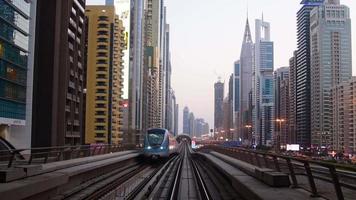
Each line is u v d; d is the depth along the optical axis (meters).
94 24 147.00
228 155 52.41
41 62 94.69
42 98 93.62
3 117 78.38
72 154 41.88
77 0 115.62
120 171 45.97
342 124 147.12
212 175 42.09
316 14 192.88
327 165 12.44
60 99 98.94
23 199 16.89
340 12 193.50
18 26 84.81
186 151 144.88
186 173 47.19
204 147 103.00
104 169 40.16
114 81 164.12
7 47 80.06
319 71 186.62
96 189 27.80
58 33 97.06
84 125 132.38
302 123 185.75
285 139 185.88
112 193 25.89
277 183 18.69
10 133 84.62
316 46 190.50
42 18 95.75
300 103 192.12
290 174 18.95
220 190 28.05
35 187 17.73
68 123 106.50
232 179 26.62
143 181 35.16
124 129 177.38
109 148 60.91
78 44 117.94
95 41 146.38
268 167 24.66
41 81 94.31
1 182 17.52
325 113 169.12
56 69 95.75
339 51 191.12
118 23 168.12
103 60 146.38
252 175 24.98
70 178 27.42
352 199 13.80
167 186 32.28
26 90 89.00
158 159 67.56
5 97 79.12
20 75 85.94
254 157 30.45
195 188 31.42
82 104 122.19
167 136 66.44
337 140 150.50
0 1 77.00
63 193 23.77
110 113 147.25
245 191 19.80
